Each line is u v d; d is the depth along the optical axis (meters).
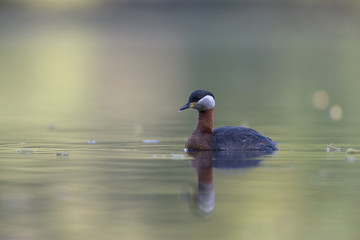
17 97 32.81
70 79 44.12
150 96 33.53
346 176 12.36
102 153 15.38
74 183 11.88
